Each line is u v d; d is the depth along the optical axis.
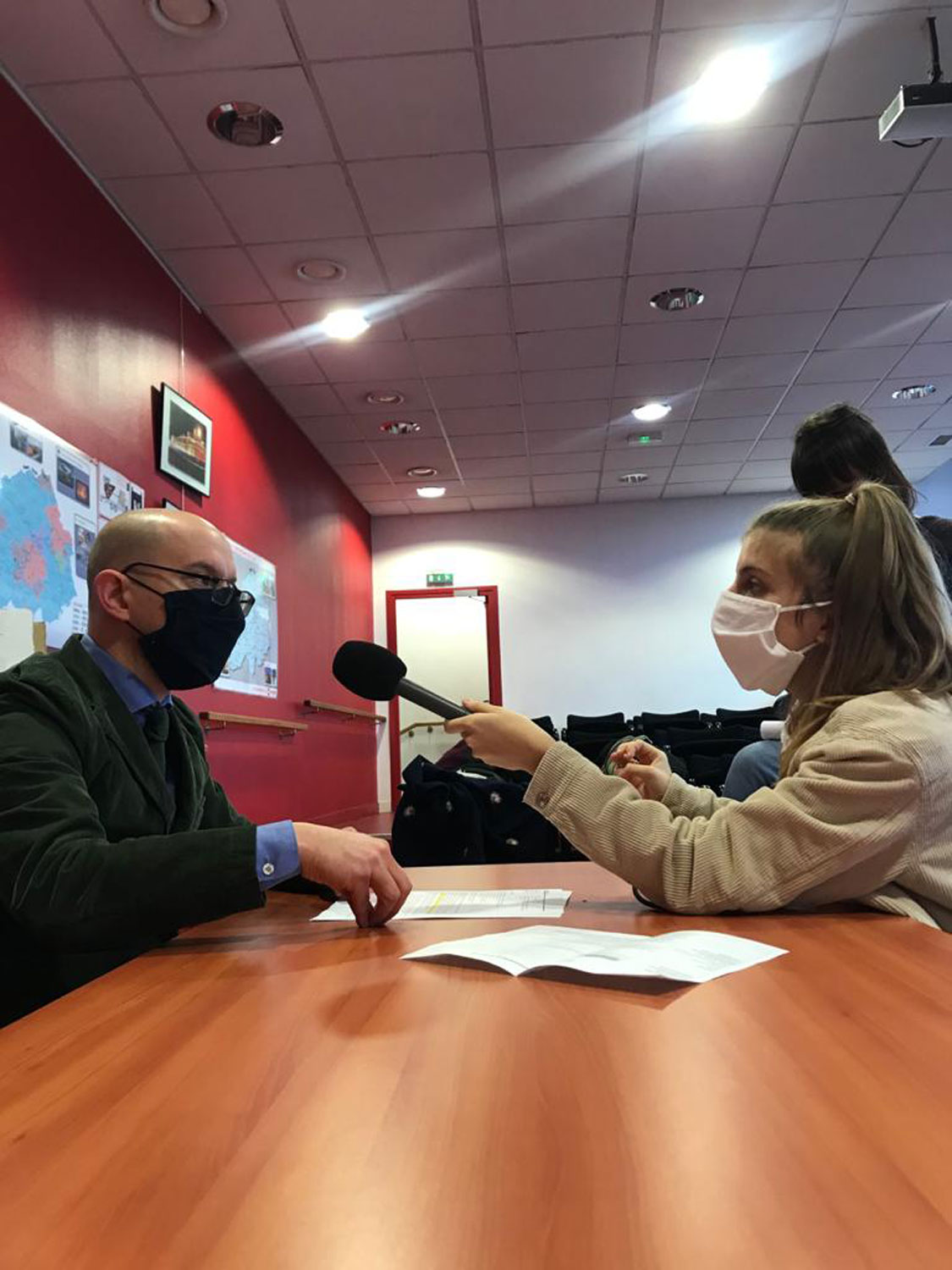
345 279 4.46
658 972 0.72
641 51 3.09
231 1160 0.43
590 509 8.84
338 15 2.87
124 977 0.84
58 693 1.23
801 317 5.10
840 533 1.13
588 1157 0.42
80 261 3.45
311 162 3.58
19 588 2.85
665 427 6.76
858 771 0.98
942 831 1.00
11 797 1.06
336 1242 0.35
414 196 3.84
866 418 2.04
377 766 8.53
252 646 5.20
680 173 3.77
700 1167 0.40
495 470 7.60
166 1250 0.35
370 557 8.80
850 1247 0.34
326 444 6.78
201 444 4.46
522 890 1.32
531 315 4.95
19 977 1.18
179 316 4.42
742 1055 0.55
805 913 1.01
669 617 8.65
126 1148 0.45
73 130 3.32
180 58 3.01
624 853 1.04
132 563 1.43
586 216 4.05
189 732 1.56
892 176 3.85
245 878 0.97
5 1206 0.40
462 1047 0.59
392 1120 0.47
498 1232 0.36
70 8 2.79
